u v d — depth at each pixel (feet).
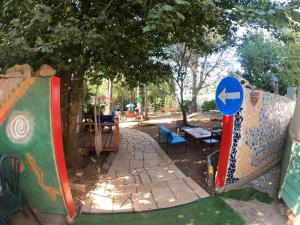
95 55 22.52
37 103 14.85
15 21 14.20
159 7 14.02
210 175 21.72
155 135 46.68
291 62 52.31
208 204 18.58
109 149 34.14
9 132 15.48
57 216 16.05
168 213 17.52
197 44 31.73
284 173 19.81
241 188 20.75
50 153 14.99
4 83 15.31
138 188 21.68
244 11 14.82
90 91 51.44
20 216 15.84
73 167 25.61
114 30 19.63
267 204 18.53
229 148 20.01
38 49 14.23
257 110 23.06
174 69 47.80
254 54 50.08
